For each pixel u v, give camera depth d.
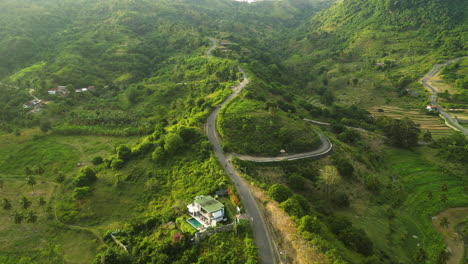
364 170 105.69
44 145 122.69
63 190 88.38
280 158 96.81
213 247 55.75
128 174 89.00
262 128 107.06
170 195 77.69
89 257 63.44
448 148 127.38
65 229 71.75
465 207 91.81
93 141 127.81
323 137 119.25
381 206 90.94
